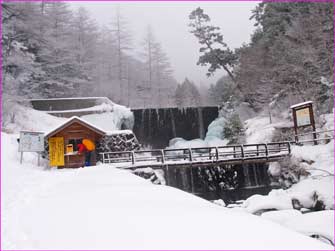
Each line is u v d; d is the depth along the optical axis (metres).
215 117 39.88
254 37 36.12
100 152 20.66
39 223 5.22
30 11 32.19
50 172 13.39
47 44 35.44
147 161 20.11
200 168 22.75
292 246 3.74
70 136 17.41
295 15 28.36
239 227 4.48
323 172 15.33
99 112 30.23
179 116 38.97
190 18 39.31
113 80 51.91
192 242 3.89
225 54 38.28
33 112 28.17
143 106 53.22
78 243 4.10
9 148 17.47
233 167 23.27
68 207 6.14
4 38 29.80
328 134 20.28
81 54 42.44
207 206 5.96
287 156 19.47
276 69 27.14
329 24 23.27
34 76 33.72
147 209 5.58
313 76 24.17
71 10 48.41
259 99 30.91
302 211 12.83
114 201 6.41
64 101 30.52
